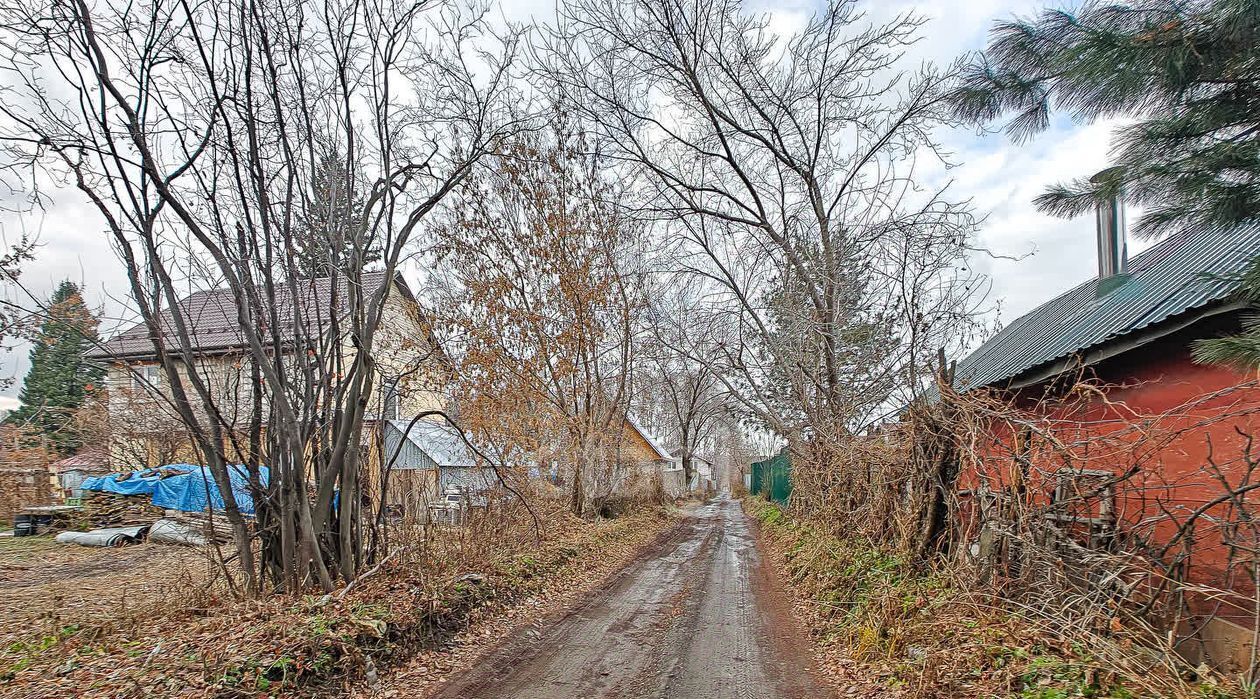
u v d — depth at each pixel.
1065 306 11.50
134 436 13.92
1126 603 4.59
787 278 14.55
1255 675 3.72
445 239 14.07
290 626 5.87
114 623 6.72
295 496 7.39
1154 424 4.62
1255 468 4.29
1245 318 3.25
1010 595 5.60
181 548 11.53
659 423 54.44
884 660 5.80
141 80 6.72
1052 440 5.24
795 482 17.73
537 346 15.56
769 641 7.12
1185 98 3.23
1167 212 3.50
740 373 16.61
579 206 15.86
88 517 14.82
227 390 8.40
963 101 4.09
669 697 5.40
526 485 13.58
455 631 7.17
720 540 17.17
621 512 19.91
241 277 7.41
